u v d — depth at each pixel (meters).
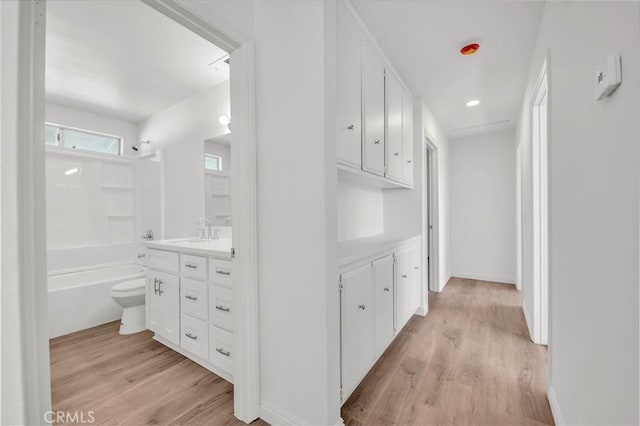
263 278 1.42
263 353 1.42
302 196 1.28
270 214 1.39
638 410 0.66
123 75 2.53
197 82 2.67
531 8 1.62
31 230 0.39
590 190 0.96
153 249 2.26
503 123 3.76
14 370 0.37
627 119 0.70
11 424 0.37
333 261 1.27
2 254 0.36
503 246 4.11
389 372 1.83
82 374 1.84
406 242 2.46
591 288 0.95
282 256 1.35
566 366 1.24
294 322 1.30
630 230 0.69
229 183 2.58
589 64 0.96
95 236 3.38
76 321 2.58
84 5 1.68
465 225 4.38
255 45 1.44
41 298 0.42
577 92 1.08
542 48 1.73
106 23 1.85
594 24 0.91
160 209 3.27
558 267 1.36
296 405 1.30
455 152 4.45
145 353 2.13
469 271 4.37
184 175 3.02
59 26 1.88
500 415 1.43
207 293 1.84
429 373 1.81
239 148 1.40
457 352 2.08
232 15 1.31
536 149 2.20
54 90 2.82
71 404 1.55
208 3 1.21
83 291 2.63
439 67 2.31
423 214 2.92
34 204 0.42
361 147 1.76
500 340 2.27
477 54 2.12
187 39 2.03
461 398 1.56
